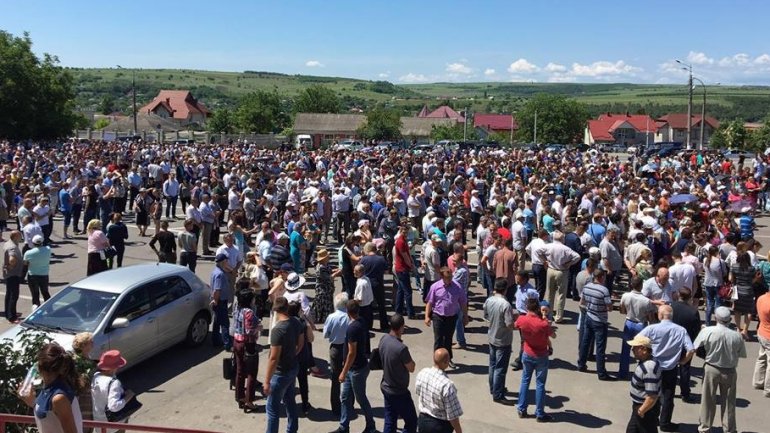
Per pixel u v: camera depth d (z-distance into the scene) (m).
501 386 10.07
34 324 10.23
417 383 7.66
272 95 118.31
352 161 36.31
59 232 23.34
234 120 110.06
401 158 39.09
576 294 16.03
